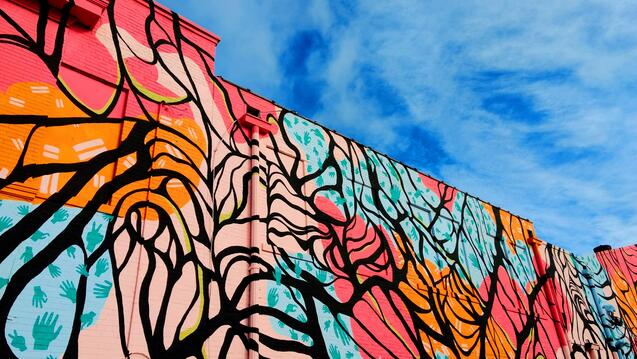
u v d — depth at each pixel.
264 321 8.13
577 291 18.47
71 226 6.50
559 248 18.95
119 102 7.71
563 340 15.80
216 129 8.98
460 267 13.71
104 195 7.00
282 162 10.13
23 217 6.12
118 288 6.59
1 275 5.72
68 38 7.45
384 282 11.02
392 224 12.23
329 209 10.68
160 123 8.03
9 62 6.68
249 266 8.36
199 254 7.70
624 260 23.25
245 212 8.78
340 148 11.94
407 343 10.63
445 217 14.30
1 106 6.39
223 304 7.69
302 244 9.63
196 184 8.14
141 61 8.24
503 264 15.59
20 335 5.61
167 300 7.01
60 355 5.80
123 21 8.27
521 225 17.77
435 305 12.05
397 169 13.52
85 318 6.16
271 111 10.48
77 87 7.30
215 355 7.23
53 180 6.57
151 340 6.62
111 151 7.32
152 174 7.59
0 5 6.92
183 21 9.27
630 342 19.69
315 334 8.86
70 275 6.25
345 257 10.44
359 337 9.66
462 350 12.03
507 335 13.88
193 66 9.08
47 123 6.76
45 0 7.33
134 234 7.04
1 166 6.14
